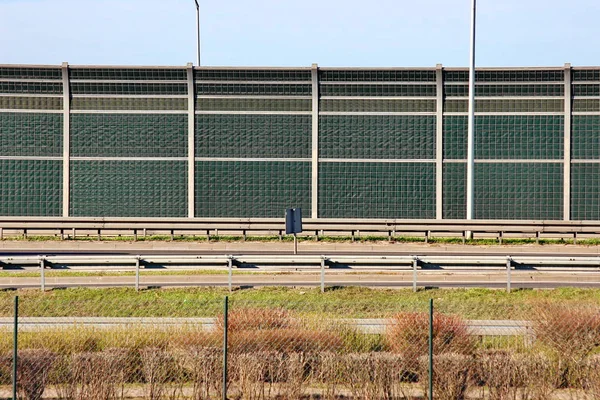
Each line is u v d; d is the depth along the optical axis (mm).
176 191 104000
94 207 104125
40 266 68250
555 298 63469
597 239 100812
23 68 102875
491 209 102438
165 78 103312
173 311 61312
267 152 103500
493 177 102312
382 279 72375
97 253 90312
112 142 103875
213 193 103812
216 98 103562
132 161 103938
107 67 102938
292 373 45188
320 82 103000
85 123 103750
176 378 46344
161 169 103938
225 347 43844
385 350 47781
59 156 103812
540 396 44969
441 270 68875
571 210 101688
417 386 45562
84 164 103938
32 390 45094
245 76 103125
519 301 63125
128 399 45406
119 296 65688
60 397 45219
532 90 101625
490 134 102125
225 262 68562
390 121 102875
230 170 103812
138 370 46969
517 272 72938
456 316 51562
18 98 103438
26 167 103812
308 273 73250
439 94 102438
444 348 46344
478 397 45375
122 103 103750
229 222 101938
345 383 45625
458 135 102438
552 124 101500
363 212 103312
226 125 103562
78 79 103438
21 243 97312
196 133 103688
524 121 101875
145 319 56781
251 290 68312
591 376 46219
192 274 73188
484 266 68688
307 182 103438
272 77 103062
